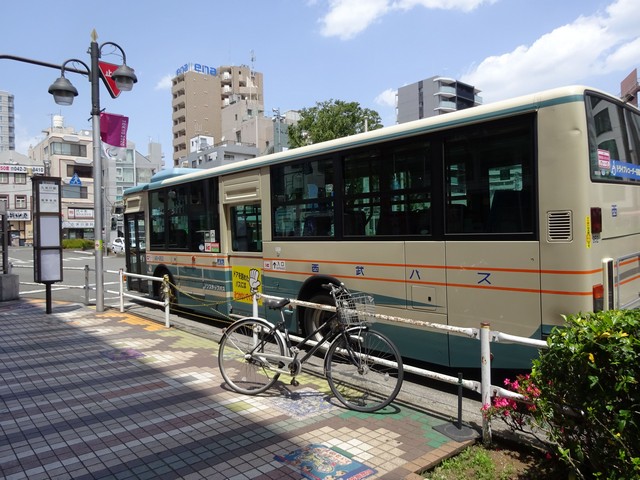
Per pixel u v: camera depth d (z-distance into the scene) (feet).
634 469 8.10
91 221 203.21
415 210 16.63
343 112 84.69
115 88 34.17
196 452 12.07
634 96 17.15
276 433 13.07
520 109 13.83
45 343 24.29
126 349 22.76
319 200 20.30
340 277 19.42
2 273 41.37
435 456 11.50
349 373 15.01
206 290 28.32
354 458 11.53
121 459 11.80
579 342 9.00
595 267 13.10
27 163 208.95
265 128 223.30
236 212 26.00
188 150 256.73
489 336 12.34
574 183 12.90
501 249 14.26
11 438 13.14
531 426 11.23
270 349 16.48
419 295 16.48
